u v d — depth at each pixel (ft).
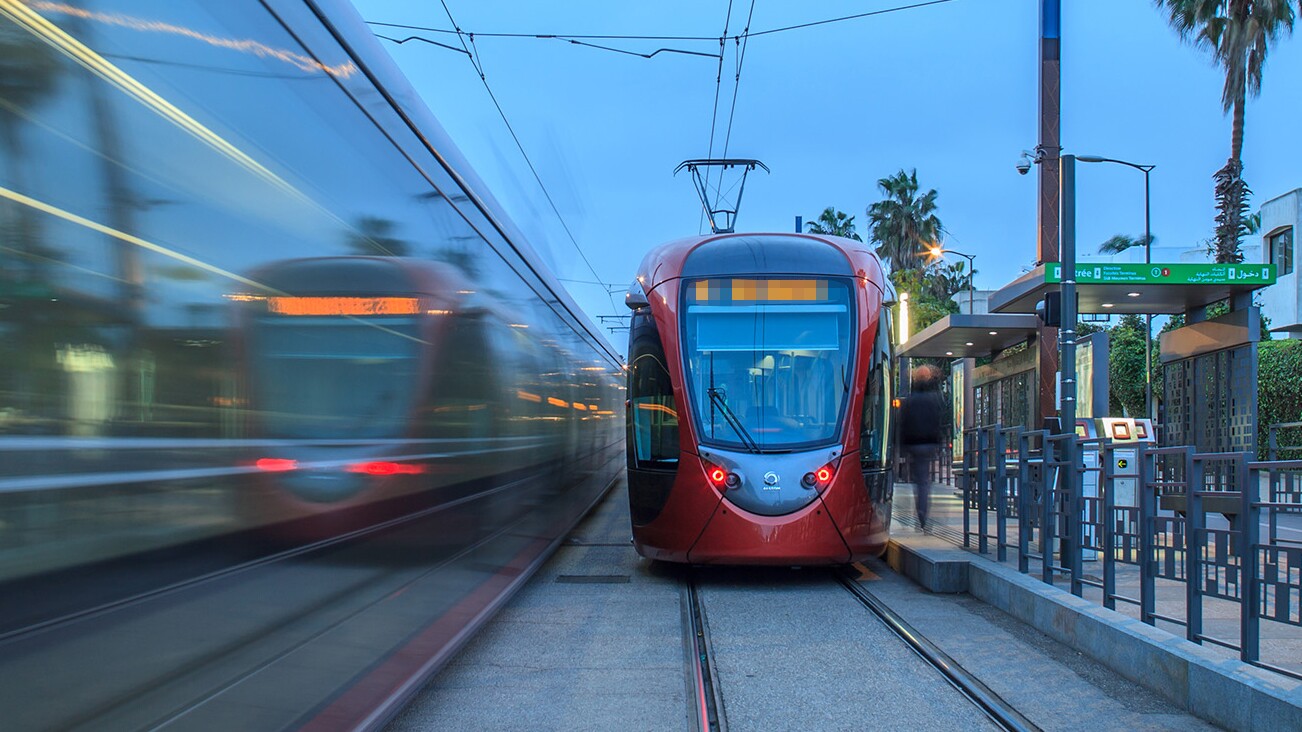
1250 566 16.02
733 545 27.17
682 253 30.68
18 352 6.00
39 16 6.37
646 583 29.45
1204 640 17.83
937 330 55.67
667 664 19.80
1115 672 18.61
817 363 28.63
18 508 5.96
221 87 8.84
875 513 28.50
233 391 8.82
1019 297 46.14
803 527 27.09
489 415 20.34
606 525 45.98
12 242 5.99
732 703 16.99
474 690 17.90
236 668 8.81
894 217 161.79
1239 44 77.92
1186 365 54.19
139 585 7.24
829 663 19.74
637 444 30.22
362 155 12.81
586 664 19.81
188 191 8.14
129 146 7.32
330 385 11.29
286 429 9.99
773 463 27.40
